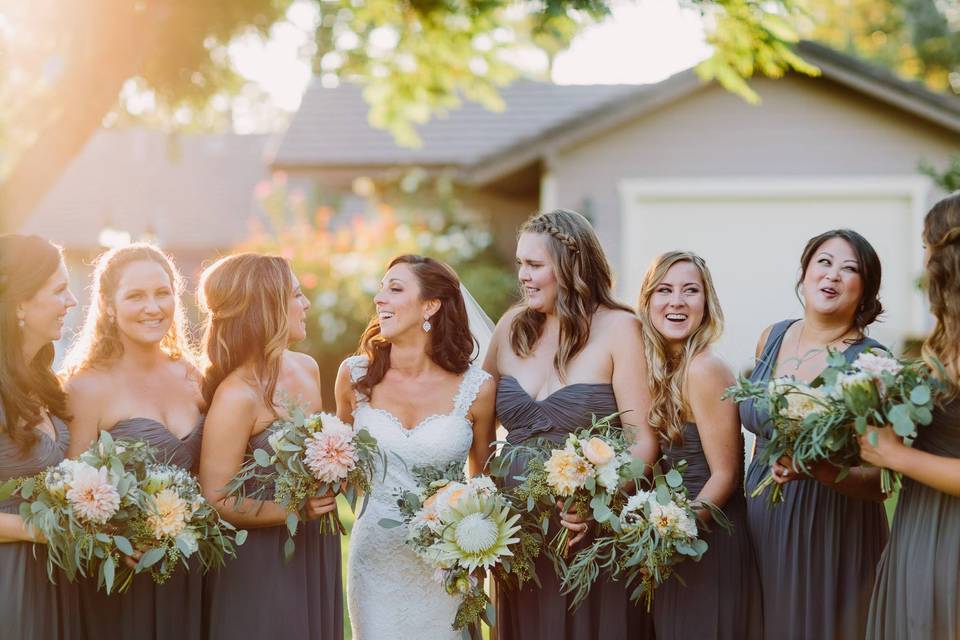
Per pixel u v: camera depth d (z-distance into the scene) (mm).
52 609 3248
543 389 3758
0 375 3158
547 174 12008
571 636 3674
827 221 11867
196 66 7238
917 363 3018
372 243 12750
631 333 3711
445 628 3703
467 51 7730
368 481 3453
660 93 11641
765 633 3586
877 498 3422
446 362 3762
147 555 3139
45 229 21031
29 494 3094
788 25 6129
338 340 12031
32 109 7559
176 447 3434
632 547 3338
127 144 23438
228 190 22234
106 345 3461
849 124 11773
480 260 13469
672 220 12078
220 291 3479
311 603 3541
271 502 3432
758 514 3637
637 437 3654
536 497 3408
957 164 6852
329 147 15844
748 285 12008
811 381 3217
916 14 21734
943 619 3018
